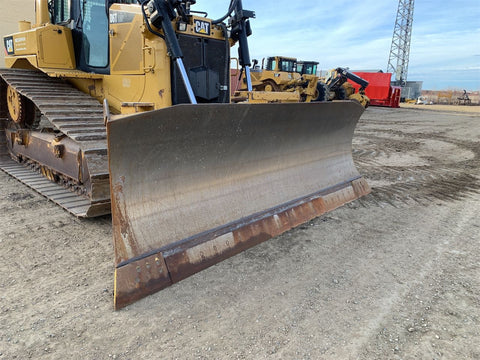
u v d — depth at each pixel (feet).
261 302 8.62
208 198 10.84
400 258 11.05
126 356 6.80
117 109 14.44
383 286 9.45
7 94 19.36
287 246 11.64
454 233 13.07
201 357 6.83
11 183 17.92
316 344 7.25
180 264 9.47
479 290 9.32
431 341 7.39
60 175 15.34
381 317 8.14
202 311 8.23
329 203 14.96
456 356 6.98
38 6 18.19
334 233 12.81
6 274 9.57
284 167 13.64
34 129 18.12
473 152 30.71
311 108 12.89
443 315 8.26
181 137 9.52
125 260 8.61
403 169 23.81
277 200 12.94
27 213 13.93
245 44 16.10
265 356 6.89
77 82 16.20
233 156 11.44
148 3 12.30
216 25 15.03
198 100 14.61
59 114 12.75
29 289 8.89
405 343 7.32
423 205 16.25
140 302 8.46
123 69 13.96
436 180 21.04
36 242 11.47
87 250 11.02
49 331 7.41
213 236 10.45
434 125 51.24
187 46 13.84
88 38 15.25
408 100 140.97
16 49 16.87
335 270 10.23
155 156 9.25
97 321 7.77
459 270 10.35
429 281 9.73
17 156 20.16
